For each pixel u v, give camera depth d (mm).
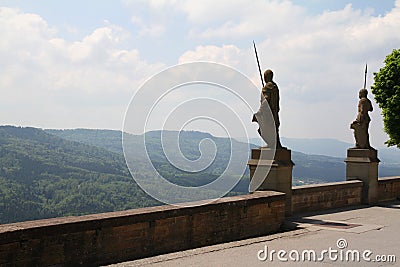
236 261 8164
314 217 13852
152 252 8578
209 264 7879
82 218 7609
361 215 14594
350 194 16953
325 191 15719
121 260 8023
